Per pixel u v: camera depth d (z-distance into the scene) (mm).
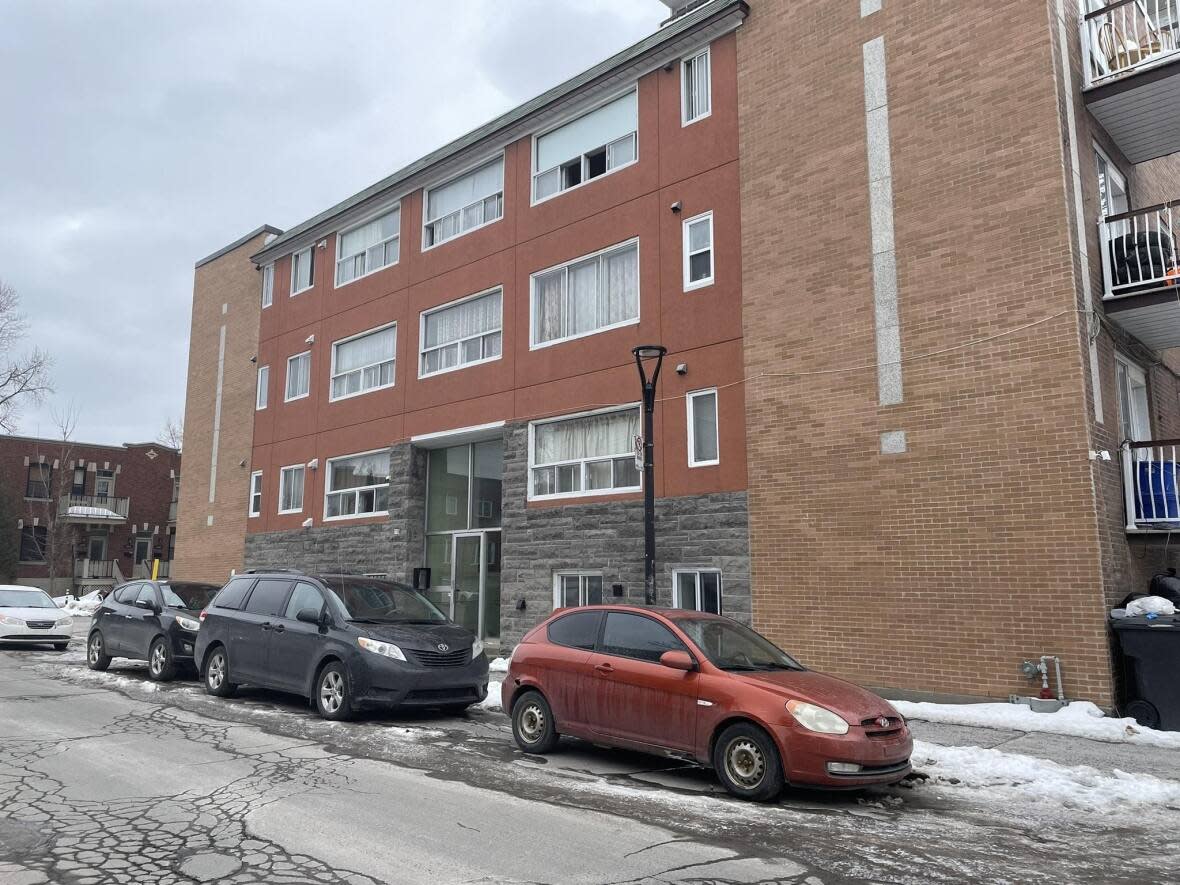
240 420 25594
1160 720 9406
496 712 11328
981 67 11805
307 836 5703
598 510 15625
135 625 14547
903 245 12258
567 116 17453
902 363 12055
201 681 13789
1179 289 10984
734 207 14359
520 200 18094
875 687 11742
